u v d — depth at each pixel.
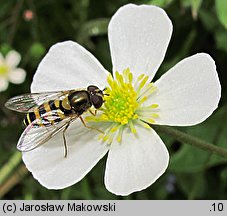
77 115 0.08
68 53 0.09
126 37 0.09
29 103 0.08
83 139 0.08
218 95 0.08
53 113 0.08
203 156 0.10
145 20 0.08
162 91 0.08
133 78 0.08
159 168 0.08
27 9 0.12
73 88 0.09
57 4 0.12
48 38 0.12
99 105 0.08
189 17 0.11
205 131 0.10
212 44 0.11
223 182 0.11
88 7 0.12
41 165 0.08
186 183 0.11
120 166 0.08
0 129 0.12
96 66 0.09
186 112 0.08
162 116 0.08
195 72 0.08
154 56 0.08
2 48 0.12
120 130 0.08
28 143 0.08
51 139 0.08
